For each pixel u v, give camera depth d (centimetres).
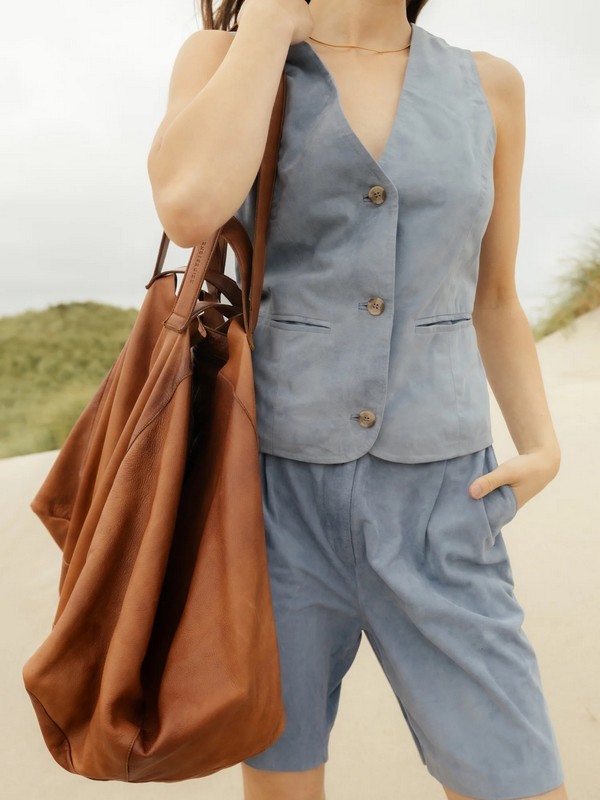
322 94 104
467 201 103
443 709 107
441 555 106
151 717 92
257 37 95
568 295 1128
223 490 94
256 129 91
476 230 106
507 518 113
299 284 106
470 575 108
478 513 109
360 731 197
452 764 107
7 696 216
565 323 1115
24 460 380
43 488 126
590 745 184
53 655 92
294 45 107
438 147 103
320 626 110
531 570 258
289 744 110
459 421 107
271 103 94
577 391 425
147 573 91
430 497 107
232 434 96
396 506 106
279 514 108
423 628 105
